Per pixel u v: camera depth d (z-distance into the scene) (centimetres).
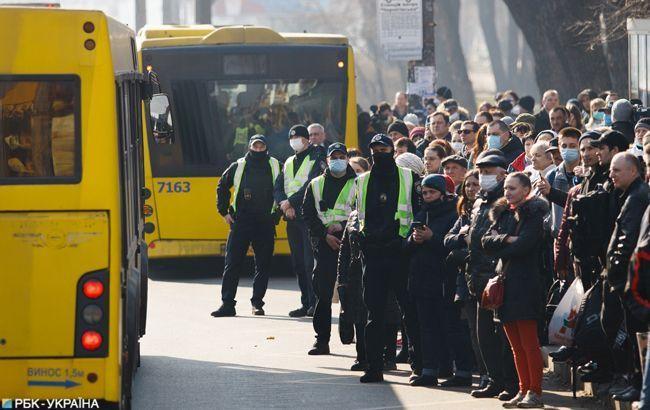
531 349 2423
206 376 2888
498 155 2512
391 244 2741
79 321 2034
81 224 2039
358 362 2955
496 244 2400
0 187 2034
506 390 2545
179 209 4859
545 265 2456
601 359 2389
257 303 3909
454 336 2717
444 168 2909
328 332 3200
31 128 2052
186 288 4562
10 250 2033
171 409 2517
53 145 2053
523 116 4150
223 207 3894
